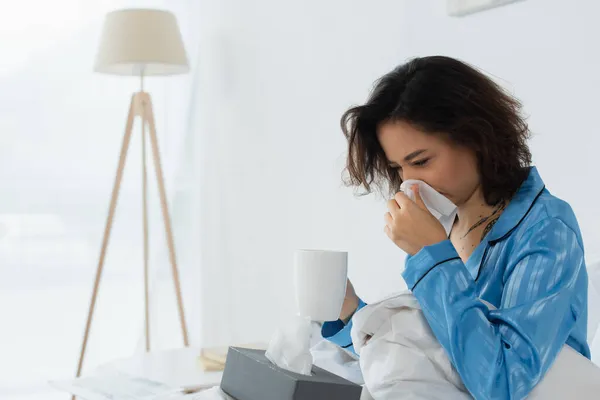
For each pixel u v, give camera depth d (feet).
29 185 11.92
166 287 12.57
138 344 12.50
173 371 5.42
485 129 3.75
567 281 3.47
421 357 3.30
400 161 3.94
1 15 11.69
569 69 5.50
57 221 12.10
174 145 12.44
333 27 8.21
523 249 3.64
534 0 5.78
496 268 3.82
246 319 10.37
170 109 12.51
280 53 9.30
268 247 9.74
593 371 3.30
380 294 7.53
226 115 10.83
